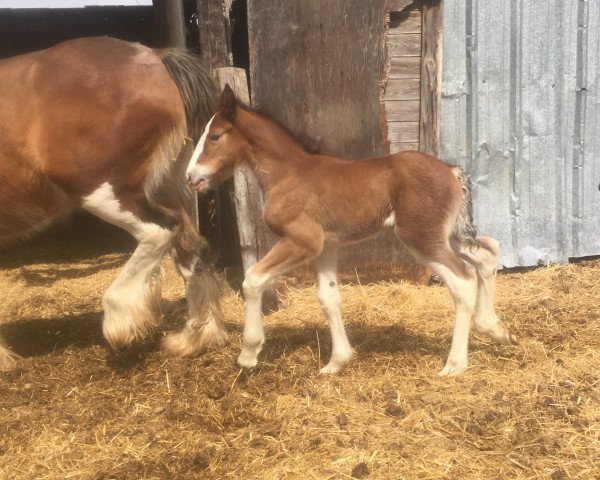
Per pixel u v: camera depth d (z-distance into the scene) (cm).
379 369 285
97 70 285
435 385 267
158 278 303
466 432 233
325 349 311
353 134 400
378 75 392
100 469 224
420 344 313
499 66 422
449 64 418
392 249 411
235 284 420
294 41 395
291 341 322
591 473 208
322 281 283
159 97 289
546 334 320
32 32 786
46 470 226
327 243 276
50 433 249
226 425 250
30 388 286
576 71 429
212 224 525
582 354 296
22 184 288
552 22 422
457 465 213
